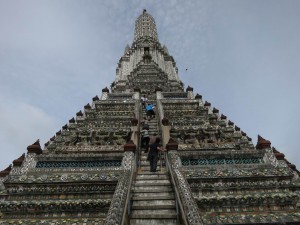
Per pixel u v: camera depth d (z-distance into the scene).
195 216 6.72
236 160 12.62
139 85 31.59
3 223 10.05
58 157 12.61
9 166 13.38
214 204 10.64
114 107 22.78
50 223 9.98
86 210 10.48
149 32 51.78
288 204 10.69
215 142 16.72
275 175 11.62
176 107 22.30
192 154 12.73
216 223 9.87
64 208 10.55
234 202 10.66
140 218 8.41
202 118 19.95
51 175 11.69
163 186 10.63
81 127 18.80
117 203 7.48
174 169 10.81
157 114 20.95
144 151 15.27
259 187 11.41
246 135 17.70
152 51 44.53
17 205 10.55
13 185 11.35
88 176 11.50
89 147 15.97
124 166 12.04
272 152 12.81
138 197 9.59
